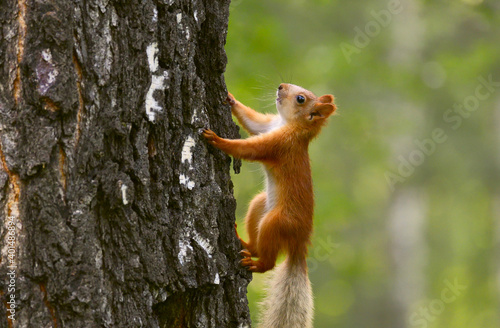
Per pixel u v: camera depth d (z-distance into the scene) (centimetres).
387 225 2864
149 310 617
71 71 578
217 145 727
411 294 2756
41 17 568
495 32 2731
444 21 2791
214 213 695
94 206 586
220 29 741
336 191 2392
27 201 561
